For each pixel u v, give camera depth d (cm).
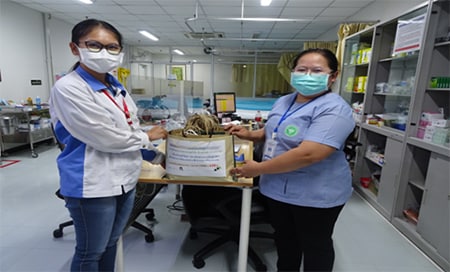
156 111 304
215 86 1045
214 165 122
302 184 118
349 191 123
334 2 421
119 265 142
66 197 102
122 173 108
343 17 500
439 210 177
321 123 107
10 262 168
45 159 397
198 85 354
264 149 136
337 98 114
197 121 139
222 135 124
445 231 171
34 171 342
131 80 337
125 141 102
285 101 133
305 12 482
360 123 298
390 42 275
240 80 947
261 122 327
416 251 190
